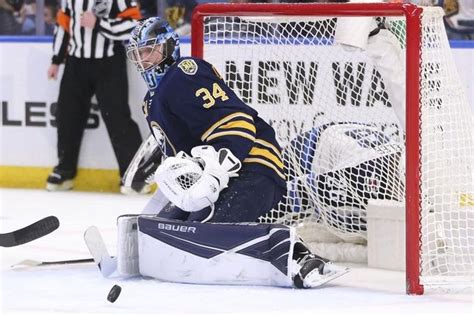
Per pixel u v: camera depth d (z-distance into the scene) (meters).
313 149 13.33
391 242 12.21
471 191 11.85
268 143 11.56
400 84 13.23
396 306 10.08
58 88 21.44
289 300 10.28
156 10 22.53
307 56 14.04
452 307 10.06
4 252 13.59
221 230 10.93
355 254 12.86
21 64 21.66
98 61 20.45
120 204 19.09
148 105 11.88
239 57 13.91
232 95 11.30
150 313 9.70
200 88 11.12
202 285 11.04
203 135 11.21
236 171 11.07
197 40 12.76
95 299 10.36
